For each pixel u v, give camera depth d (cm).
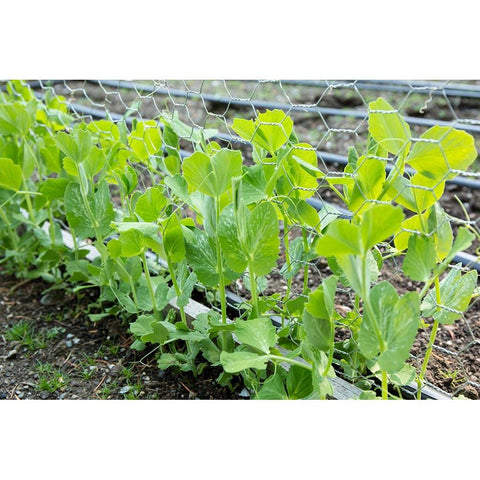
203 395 119
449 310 93
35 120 162
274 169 109
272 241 98
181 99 288
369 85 257
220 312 133
